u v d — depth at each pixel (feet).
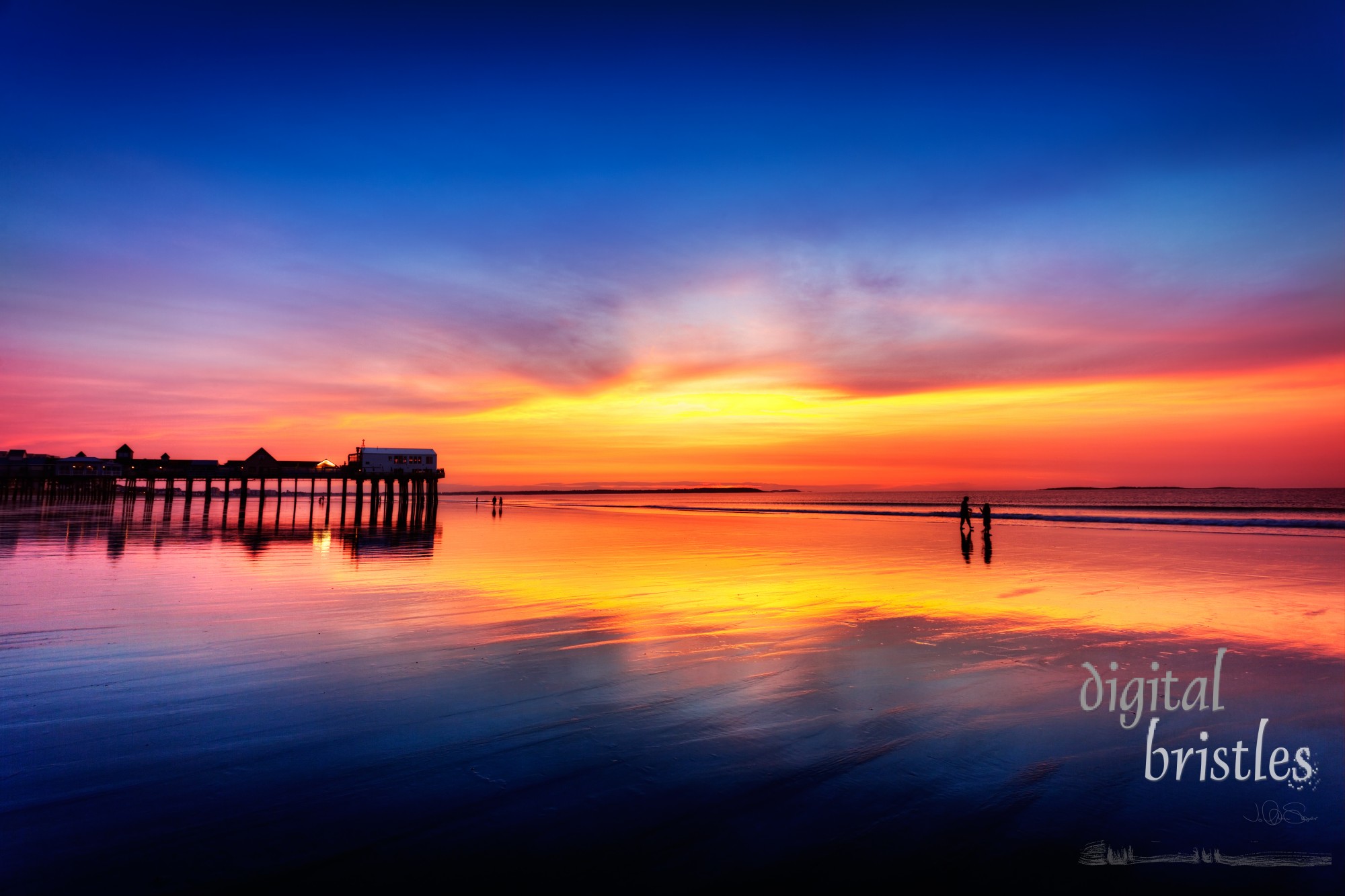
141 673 29.32
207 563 69.41
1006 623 40.98
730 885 14.42
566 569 67.92
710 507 321.11
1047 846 16.05
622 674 29.73
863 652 33.78
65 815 16.94
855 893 14.15
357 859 15.19
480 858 15.29
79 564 67.15
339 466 239.09
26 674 28.99
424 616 42.27
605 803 17.92
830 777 19.53
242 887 14.14
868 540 109.60
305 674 29.45
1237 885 14.66
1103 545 97.45
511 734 22.63
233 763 20.15
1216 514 214.28
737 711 25.02
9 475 250.16
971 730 23.26
